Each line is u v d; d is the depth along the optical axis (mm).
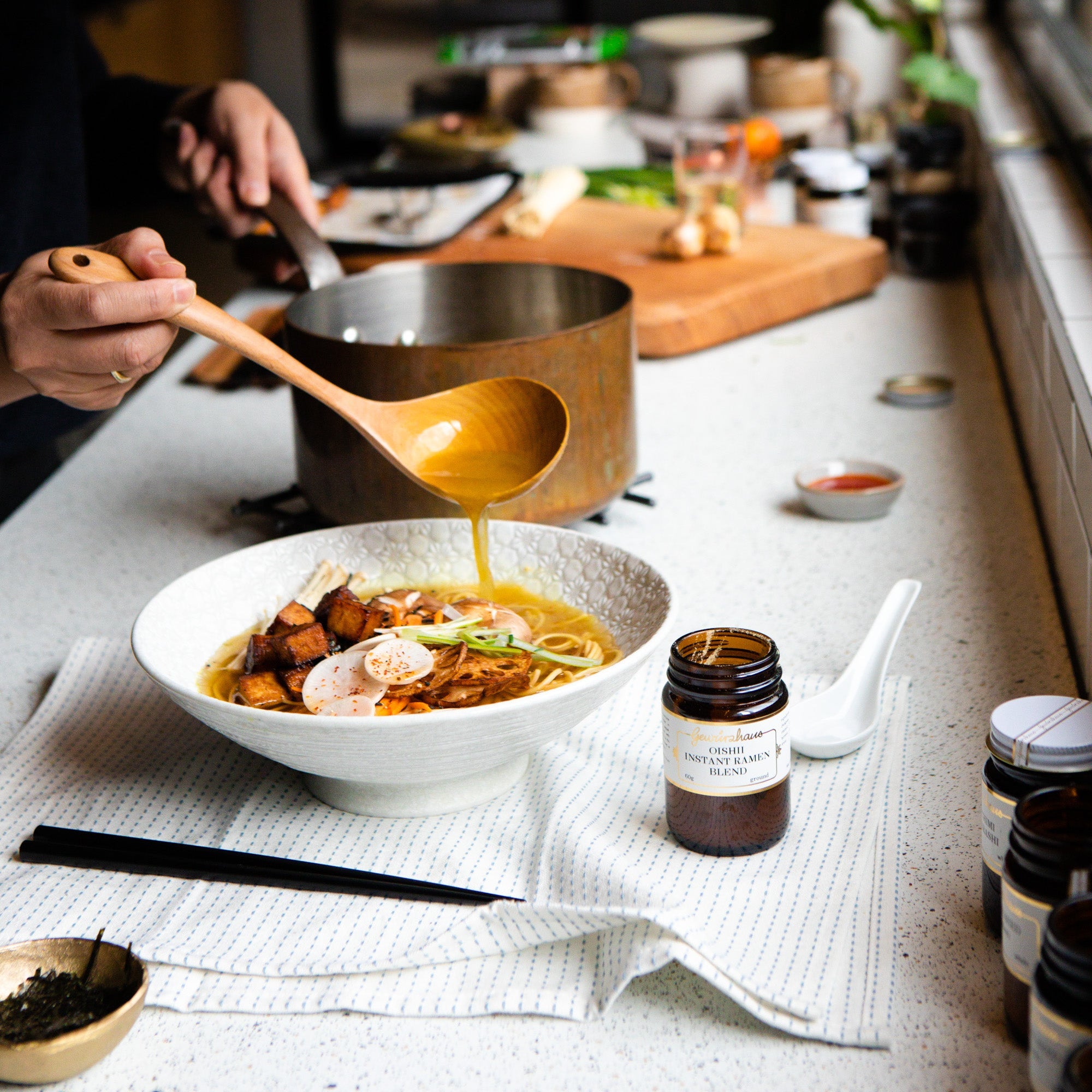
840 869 852
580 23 4809
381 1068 729
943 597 1246
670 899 786
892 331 2070
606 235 2330
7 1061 688
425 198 2561
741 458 1616
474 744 828
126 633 1241
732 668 836
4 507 1801
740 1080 706
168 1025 770
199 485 1593
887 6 3139
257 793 991
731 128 2301
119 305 916
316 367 1208
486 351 1153
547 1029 754
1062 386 1209
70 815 971
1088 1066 550
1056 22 2287
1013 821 687
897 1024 735
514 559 1110
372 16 5246
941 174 2312
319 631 948
